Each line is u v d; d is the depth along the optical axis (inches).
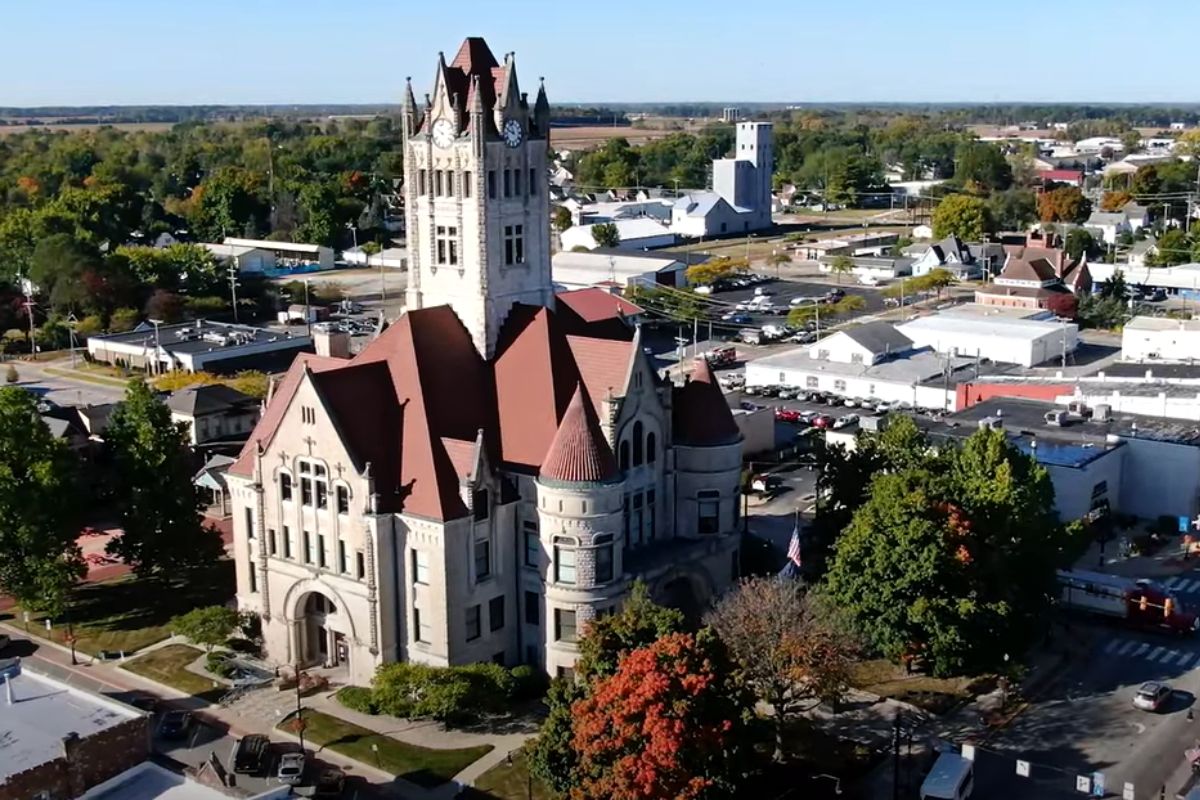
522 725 4126.5
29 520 4751.5
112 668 4621.1
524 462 4352.9
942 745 3969.0
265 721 4178.2
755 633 3870.6
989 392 7416.3
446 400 4375.0
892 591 4178.2
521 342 4542.3
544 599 4303.6
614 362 4461.1
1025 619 4394.7
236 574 5064.0
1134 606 4864.7
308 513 4392.2
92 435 7003.0
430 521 4124.0
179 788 3284.9
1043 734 4060.0
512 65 4574.3
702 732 3191.4
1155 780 3757.4
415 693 4028.1
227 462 6510.8
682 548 4603.8
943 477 4534.9
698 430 4675.2
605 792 3171.8
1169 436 6131.9
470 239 4544.8
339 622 4416.8
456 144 4505.4
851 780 3789.4
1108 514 5949.8
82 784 3248.0
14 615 5128.0
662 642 3361.2
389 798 3695.9
